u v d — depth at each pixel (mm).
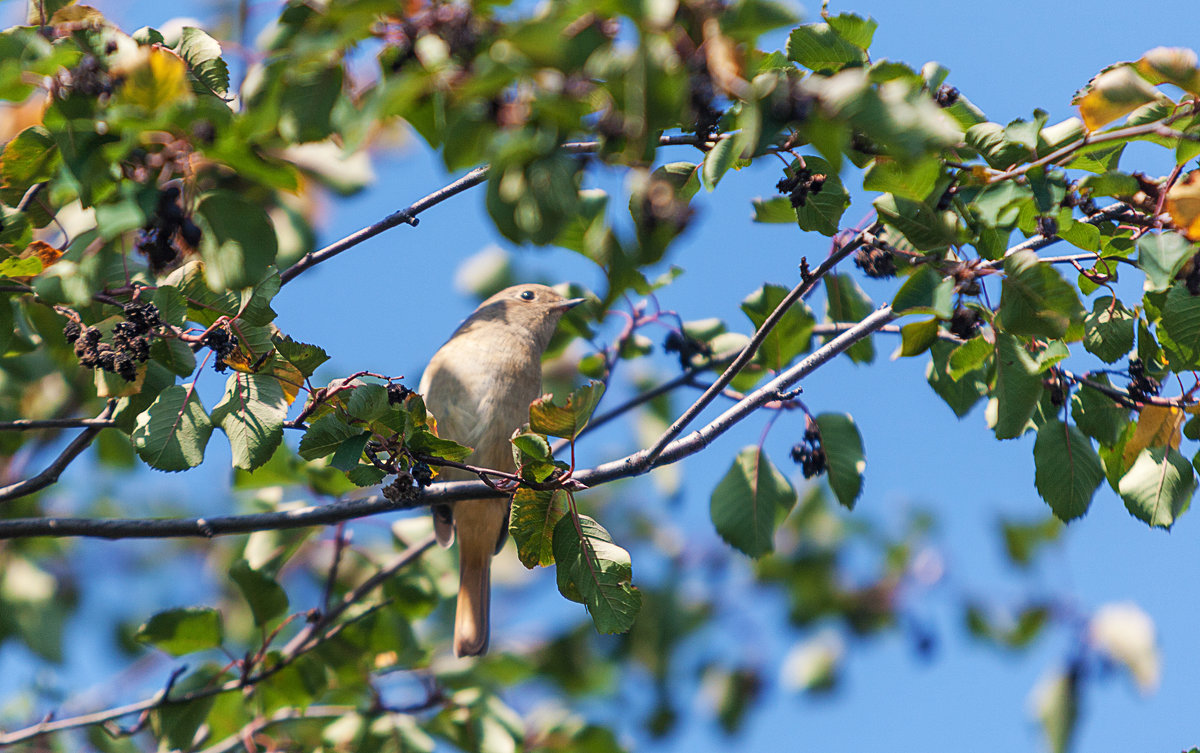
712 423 7738
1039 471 7805
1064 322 6082
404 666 10539
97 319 7195
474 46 4586
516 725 10508
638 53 4309
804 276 7324
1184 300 6781
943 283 6246
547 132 4660
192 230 6254
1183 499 7676
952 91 7324
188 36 6484
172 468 6586
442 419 11031
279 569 10531
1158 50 6234
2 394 11539
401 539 11219
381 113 4453
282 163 5426
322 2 5422
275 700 10031
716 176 5887
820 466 9297
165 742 9648
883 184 6129
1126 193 6832
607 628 6520
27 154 6711
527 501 6781
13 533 7680
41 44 5992
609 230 4781
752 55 4684
